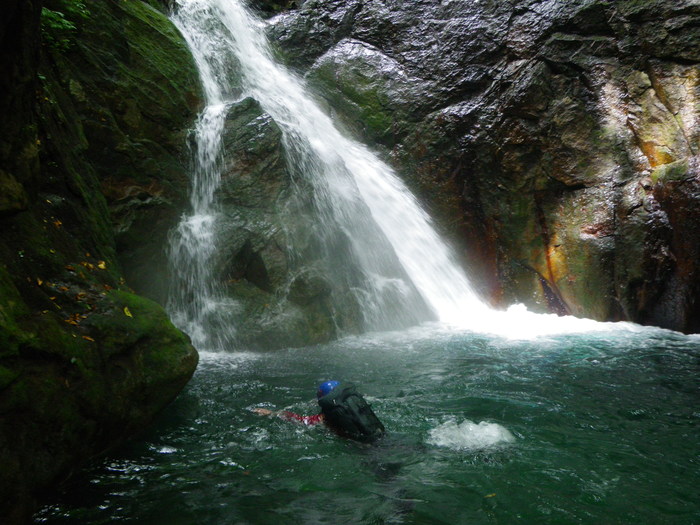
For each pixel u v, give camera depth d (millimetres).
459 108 12219
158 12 10547
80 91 7598
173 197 8633
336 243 9828
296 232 9086
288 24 13984
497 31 12156
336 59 13516
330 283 9180
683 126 10125
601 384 6523
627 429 5117
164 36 10031
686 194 9477
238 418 5336
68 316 4176
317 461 4379
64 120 6320
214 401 5855
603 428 5137
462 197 12125
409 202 12414
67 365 3766
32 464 3324
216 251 8680
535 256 11484
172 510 3668
